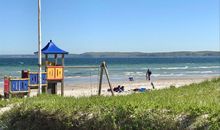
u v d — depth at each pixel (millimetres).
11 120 11367
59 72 21688
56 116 10242
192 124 7898
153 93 14234
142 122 8523
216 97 12367
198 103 9445
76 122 9742
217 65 115750
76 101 10820
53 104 10719
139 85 39906
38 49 18141
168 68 94250
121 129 8766
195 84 16859
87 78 52531
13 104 12266
